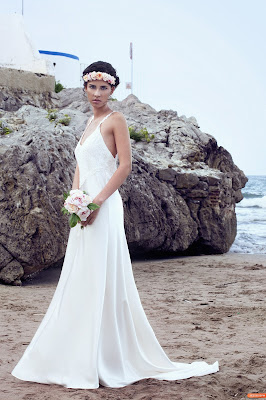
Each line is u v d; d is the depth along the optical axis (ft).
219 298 30.83
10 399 13.28
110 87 15.70
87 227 14.93
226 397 14.25
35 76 71.20
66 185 39.40
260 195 201.05
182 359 17.67
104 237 14.83
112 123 15.48
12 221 36.55
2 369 16.03
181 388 14.43
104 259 14.71
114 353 14.69
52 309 15.05
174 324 23.80
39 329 15.06
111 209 15.16
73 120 56.95
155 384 14.66
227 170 68.54
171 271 43.34
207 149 66.44
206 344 19.94
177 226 52.19
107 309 14.71
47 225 36.99
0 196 36.96
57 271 41.37
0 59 79.51
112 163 15.69
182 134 65.31
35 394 13.61
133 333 15.14
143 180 50.98
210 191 56.03
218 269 44.32
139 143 63.31
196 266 46.50
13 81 68.39
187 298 30.94
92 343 14.32
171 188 53.88
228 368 16.56
